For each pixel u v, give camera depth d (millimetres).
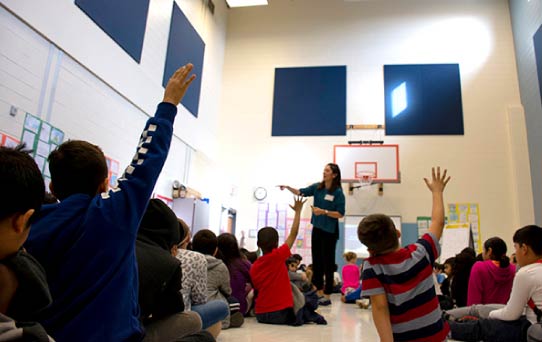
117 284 1011
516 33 7914
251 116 8594
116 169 4816
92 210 1006
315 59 8664
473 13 8344
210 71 8117
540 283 2275
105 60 4523
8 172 735
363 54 8516
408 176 7758
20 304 767
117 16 4762
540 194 6918
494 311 2607
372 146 7793
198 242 2977
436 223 1724
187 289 2188
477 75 8031
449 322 2838
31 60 3520
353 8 8797
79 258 972
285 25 8969
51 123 3770
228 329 3002
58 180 1118
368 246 1598
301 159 8211
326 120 8297
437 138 7855
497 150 7641
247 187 8250
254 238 7961
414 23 8484
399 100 8141
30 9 3447
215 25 8430
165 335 1485
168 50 6199
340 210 4211
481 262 3152
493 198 7449
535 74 7121
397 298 1502
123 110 4969
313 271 4410
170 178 6219
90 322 956
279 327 3164
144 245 1465
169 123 1204
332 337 2762
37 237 955
